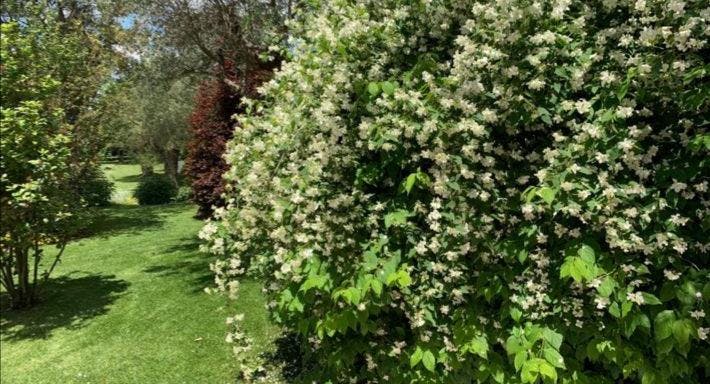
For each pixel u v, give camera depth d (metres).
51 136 7.00
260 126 4.05
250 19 8.54
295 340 5.36
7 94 6.58
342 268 2.94
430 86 2.78
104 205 18.36
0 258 6.87
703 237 2.51
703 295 2.30
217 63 10.73
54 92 7.22
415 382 3.04
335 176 3.15
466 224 2.66
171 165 25.14
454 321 2.93
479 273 2.84
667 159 2.59
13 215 6.36
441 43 3.28
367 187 3.25
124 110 10.18
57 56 7.74
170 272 8.74
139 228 13.43
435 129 2.66
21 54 6.83
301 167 3.35
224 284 4.18
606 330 2.61
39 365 5.33
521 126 2.96
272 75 8.48
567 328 2.68
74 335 6.12
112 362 5.29
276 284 3.54
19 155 6.13
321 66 3.24
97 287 8.02
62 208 6.74
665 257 2.43
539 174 2.49
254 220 3.60
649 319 2.53
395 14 3.16
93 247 11.10
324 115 3.11
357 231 3.09
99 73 8.66
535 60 2.55
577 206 2.38
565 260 2.44
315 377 3.79
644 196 2.47
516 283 2.76
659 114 2.70
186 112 22.23
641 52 2.61
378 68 3.08
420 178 2.68
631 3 2.62
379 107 3.04
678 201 2.50
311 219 3.15
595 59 2.62
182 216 15.62
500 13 2.65
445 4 3.19
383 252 2.95
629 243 2.36
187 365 5.09
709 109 2.53
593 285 2.38
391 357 3.17
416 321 2.84
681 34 2.29
